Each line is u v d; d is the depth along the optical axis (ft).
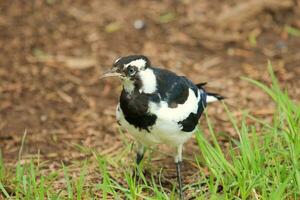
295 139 29.78
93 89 44.47
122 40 50.90
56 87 44.65
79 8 55.47
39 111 41.52
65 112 41.42
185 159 33.50
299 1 53.98
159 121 27.40
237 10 52.65
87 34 51.78
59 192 29.17
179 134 28.27
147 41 50.78
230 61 47.60
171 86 27.81
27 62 47.85
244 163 28.71
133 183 28.48
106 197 28.48
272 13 52.37
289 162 29.40
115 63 27.78
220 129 37.68
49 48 49.80
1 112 41.29
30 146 36.91
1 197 29.81
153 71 27.76
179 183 29.63
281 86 43.06
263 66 46.47
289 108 32.22
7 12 54.65
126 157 34.01
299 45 49.49
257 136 32.78
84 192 30.04
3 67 47.06
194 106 28.58
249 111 39.73
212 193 27.63
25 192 29.25
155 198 28.07
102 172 30.35
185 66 46.96
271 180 28.48
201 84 31.99
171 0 56.13
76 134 38.42
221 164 29.09
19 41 50.55
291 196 27.81
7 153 36.17
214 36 51.39
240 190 27.66
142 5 55.88
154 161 34.06
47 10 55.01
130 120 27.89
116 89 44.47
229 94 42.73
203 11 54.65
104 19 53.88
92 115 40.88
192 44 50.34
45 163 34.53
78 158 35.12
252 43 50.01
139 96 27.35
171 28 52.60
